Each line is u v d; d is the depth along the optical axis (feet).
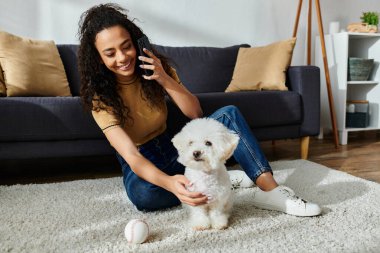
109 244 3.59
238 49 9.33
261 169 4.49
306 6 10.64
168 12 9.36
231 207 4.24
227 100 6.74
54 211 4.59
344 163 7.30
